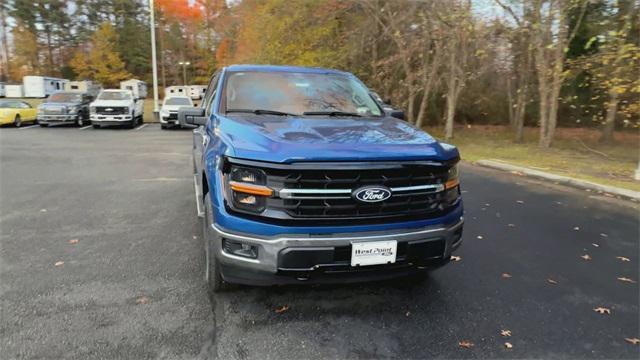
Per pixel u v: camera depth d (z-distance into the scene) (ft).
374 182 9.67
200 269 13.67
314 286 12.58
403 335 10.19
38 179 28.22
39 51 200.13
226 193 9.91
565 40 42.52
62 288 12.27
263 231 9.47
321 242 9.43
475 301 11.92
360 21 61.31
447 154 10.64
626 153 44.11
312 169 9.26
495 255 15.34
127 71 200.03
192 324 10.50
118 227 17.87
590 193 25.27
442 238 10.44
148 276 13.14
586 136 62.44
